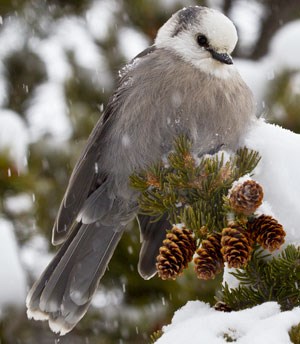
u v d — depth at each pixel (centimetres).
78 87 1100
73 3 1207
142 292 1026
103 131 865
